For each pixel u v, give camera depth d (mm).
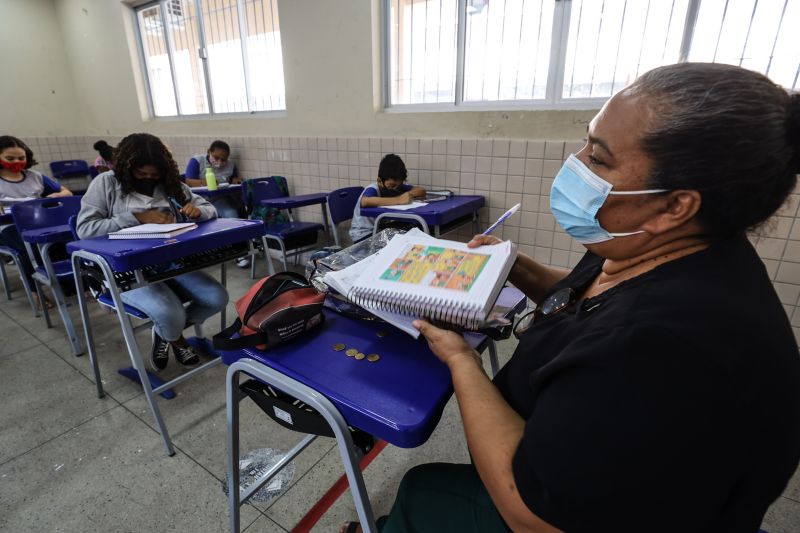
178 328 1697
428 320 683
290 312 755
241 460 1451
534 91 2455
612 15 2135
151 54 4500
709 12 1929
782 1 1785
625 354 398
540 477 427
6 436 1574
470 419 546
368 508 666
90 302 2766
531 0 2314
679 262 488
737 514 439
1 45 4797
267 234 2918
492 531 662
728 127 412
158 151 1754
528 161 2453
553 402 440
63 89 5305
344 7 2879
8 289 2809
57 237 1990
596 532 420
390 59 2904
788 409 413
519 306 874
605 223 547
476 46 2557
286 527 1219
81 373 1977
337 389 647
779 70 1856
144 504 1294
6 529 1217
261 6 3396
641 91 479
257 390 813
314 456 1473
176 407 1730
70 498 1314
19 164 3094
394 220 2395
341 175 3277
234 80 3838
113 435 1579
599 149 518
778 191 446
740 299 427
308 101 3305
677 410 376
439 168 2775
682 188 458
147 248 1351
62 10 5008
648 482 388
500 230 2656
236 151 3916
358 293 701
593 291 636
